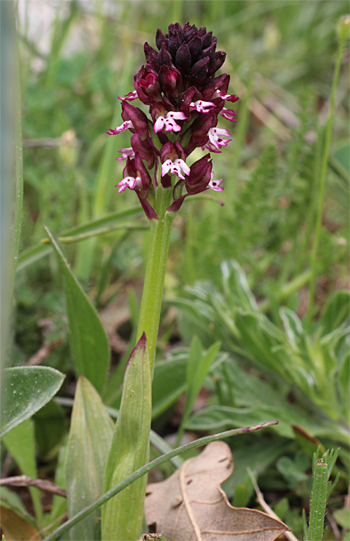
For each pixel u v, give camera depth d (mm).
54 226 478
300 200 528
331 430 368
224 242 499
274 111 831
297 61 981
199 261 508
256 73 878
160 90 276
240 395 385
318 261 505
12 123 240
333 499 361
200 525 315
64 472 327
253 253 569
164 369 371
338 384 381
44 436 374
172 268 570
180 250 589
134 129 282
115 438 289
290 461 361
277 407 384
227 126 786
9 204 240
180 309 438
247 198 485
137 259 548
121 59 856
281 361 379
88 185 584
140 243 563
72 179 486
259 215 490
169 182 281
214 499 319
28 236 513
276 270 608
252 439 392
